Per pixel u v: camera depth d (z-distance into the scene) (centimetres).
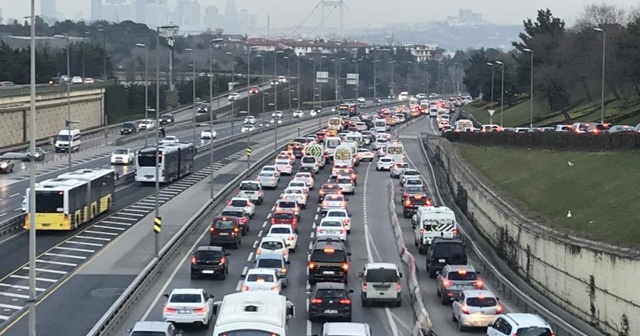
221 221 8850
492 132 14538
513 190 9556
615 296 5572
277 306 4212
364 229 10188
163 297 6688
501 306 6444
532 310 6188
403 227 10356
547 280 6850
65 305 6366
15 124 17688
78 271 7544
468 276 6681
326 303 5956
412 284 6825
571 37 18712
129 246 8650
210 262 7300
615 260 5569
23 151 16825
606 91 18438
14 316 5916
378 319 6197
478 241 9300
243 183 11931
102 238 9062
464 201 11306
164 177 13312
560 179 8969
